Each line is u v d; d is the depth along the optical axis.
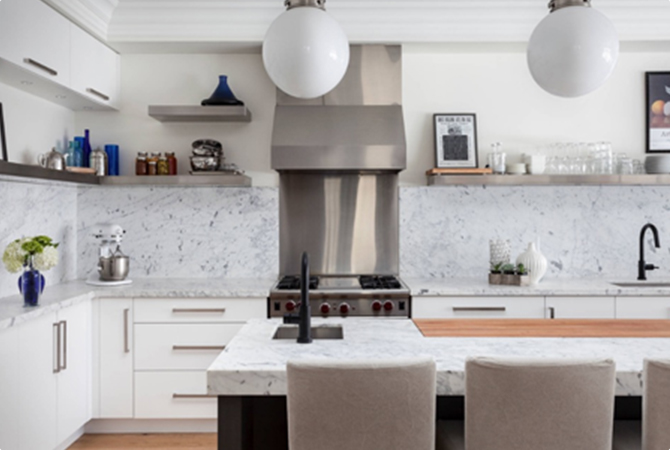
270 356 1.90
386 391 1.55
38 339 2.85
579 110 4.21
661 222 4.18
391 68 4.02
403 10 3.82
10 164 2.67
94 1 3.52
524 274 3.68
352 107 3.96
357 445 1.57
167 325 3.51
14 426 2.63
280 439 2.10
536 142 4.21
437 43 3.94
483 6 3.79
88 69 3.62
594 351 1.98
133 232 4.15
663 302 3.51
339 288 3.56
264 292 3.48
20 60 2.85
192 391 3.51
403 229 4.18
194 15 3.80
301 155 3.74
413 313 3.53
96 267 4.14
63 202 3.95
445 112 4.21
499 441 1.60
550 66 1.89
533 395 1.57
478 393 1.60
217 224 4.16
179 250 4.16
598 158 3.89
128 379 3.51
